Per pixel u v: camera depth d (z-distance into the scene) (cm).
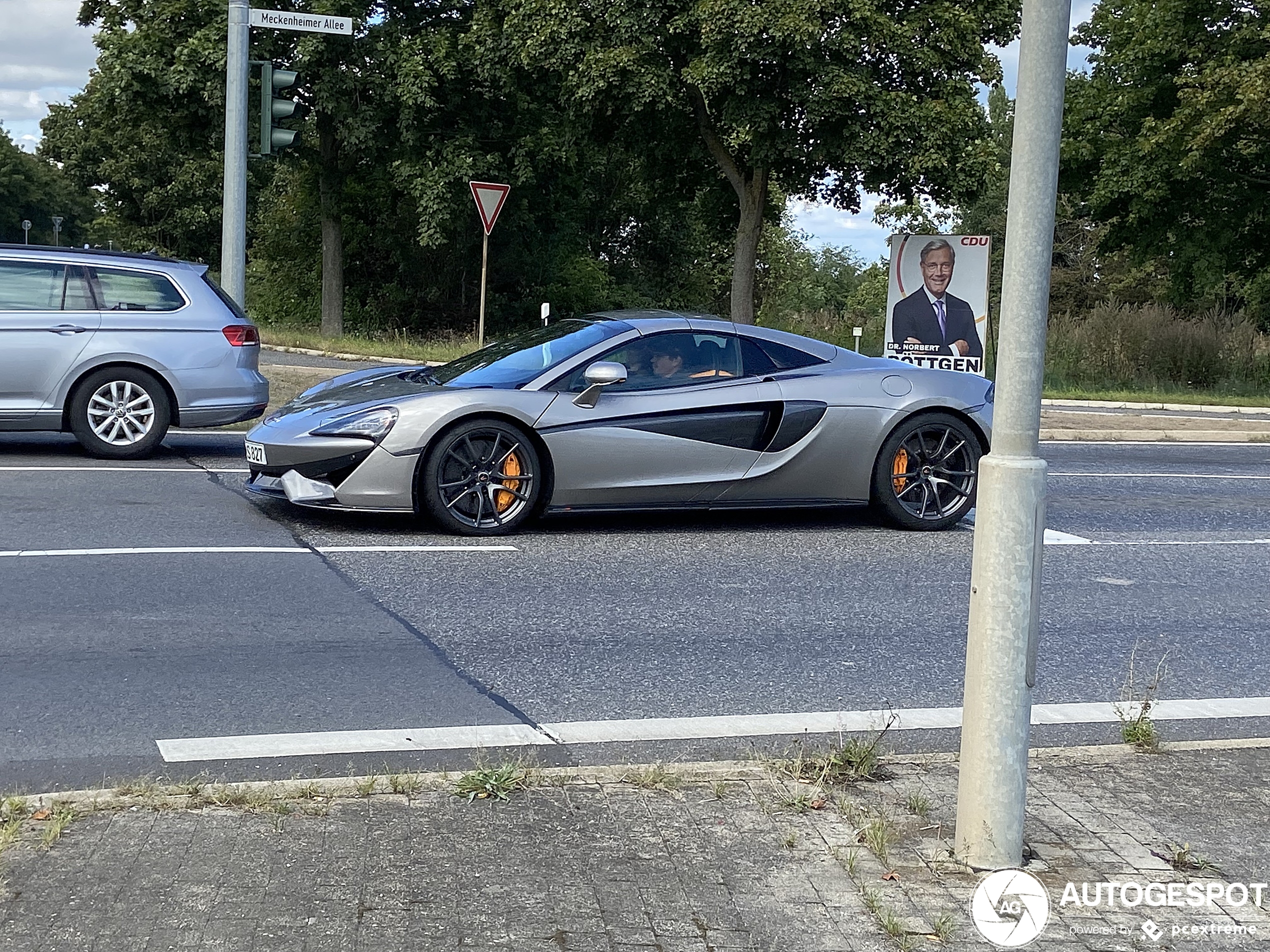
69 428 1064
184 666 541
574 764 445
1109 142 3177
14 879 316
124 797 370
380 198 3781
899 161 2248
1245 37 2873
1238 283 3841
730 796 392
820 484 896
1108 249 3362
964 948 301
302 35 2884
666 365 870
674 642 614
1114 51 3209
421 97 2892
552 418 829
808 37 2119
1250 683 593
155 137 3919
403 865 333
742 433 869
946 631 659
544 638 611
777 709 519
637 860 342
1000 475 343
